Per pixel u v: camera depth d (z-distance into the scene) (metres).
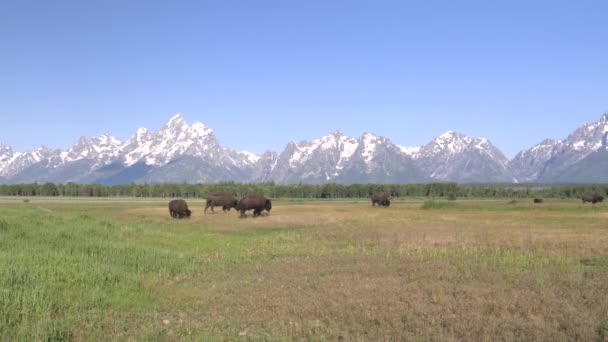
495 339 10.59
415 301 13.23
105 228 29.02
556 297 13.58
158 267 19.28
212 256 22.98
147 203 82.81
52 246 21.31
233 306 13.62
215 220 44.22
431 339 10.67
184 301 14.29
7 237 22.02
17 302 12.42
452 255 22.36
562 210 60.28
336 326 11.47
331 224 40.44
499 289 14.55
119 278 16.48
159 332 11.23
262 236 32.75
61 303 13.03
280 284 16.27
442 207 67.06
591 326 11.14
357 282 16.08
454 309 12.55
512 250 23.66
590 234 31.27
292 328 11.45
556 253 22.33
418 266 18.88
